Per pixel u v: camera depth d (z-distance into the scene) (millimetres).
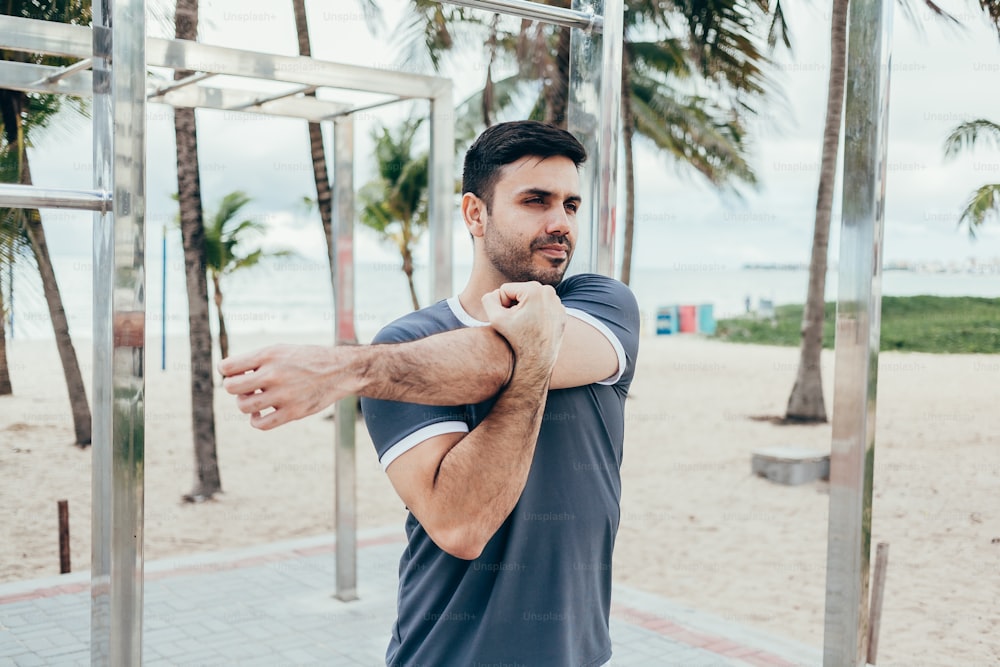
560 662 1135
